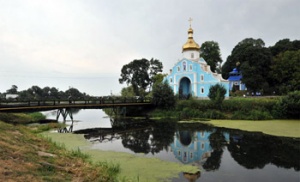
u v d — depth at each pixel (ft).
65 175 36.68
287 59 197.36
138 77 279.28
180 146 75.82
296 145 74.28
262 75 209.87
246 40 263.49
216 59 243.19
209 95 146.92
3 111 97.14
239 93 205.16
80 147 71.87
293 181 46.57
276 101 132.05
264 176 49.03
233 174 50.01
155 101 161.79
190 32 192.75
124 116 165.27
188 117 143.95
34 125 106.63
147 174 48.62
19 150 42.52
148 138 89.10
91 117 174.40
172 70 186.39
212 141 82.12
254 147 72.74
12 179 29.99
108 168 48.03
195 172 50.44
